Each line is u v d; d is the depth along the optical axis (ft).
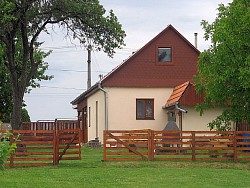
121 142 77.46
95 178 60.34
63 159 74.74
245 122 91.91
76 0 94.38
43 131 73.36
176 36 114.42
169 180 59.21
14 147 46.37
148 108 113.60
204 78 81.10
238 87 76.95
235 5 75.41
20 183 56.13
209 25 79.82
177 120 106.52
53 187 53.83
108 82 112.47
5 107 141.18
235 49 74.64
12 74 92.22
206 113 103.60
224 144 77.82
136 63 113.39
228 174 64.90
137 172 65.77
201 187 54.70
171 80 113.80
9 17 82.33
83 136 143.02
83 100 144.36
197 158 77.41
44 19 94.73
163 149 78.33
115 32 97.14
